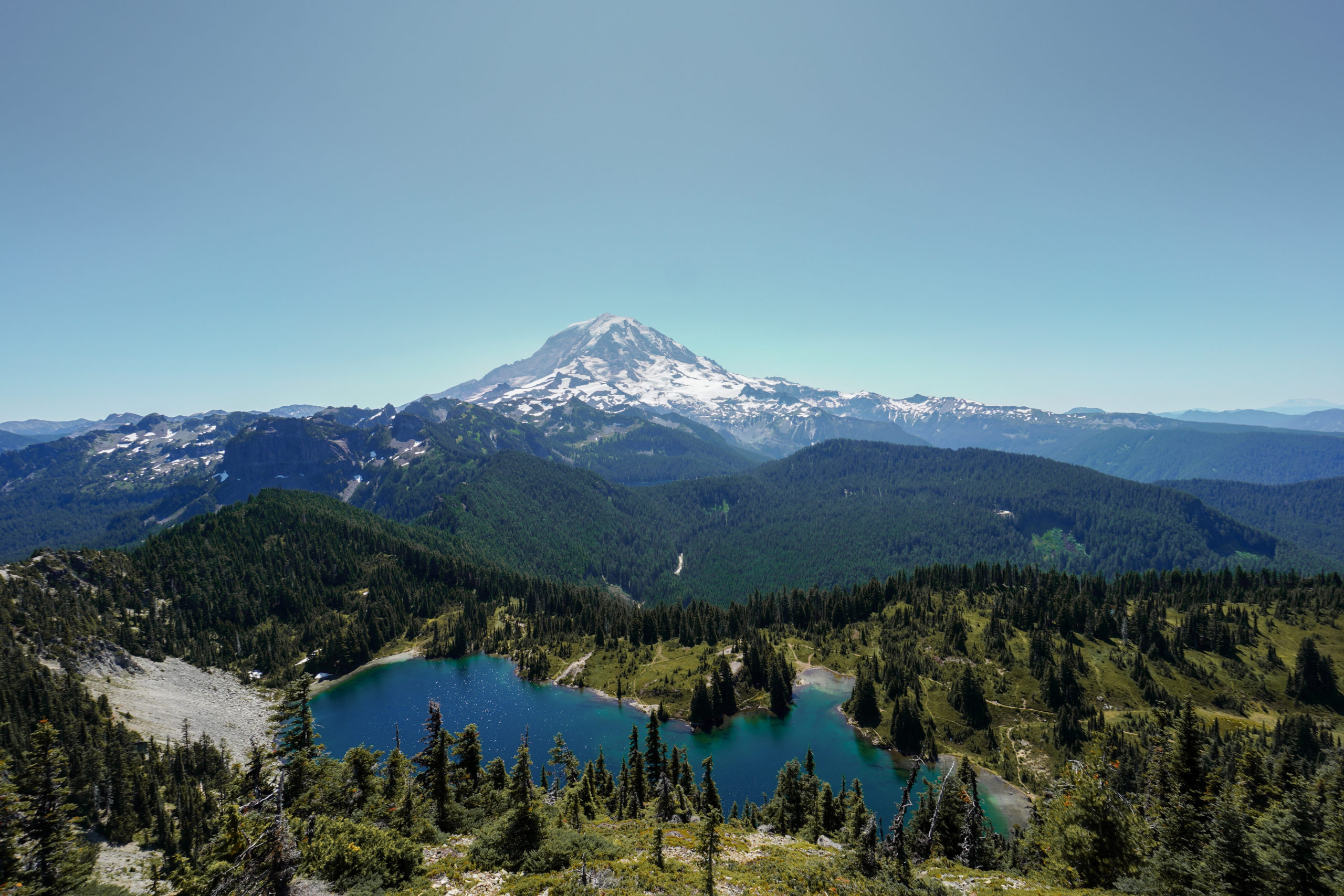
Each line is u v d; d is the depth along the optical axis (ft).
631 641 637.30
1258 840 136.36
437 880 137.69
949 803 230.48
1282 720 374.84
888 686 490.49
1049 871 177.37
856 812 255.50
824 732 465.06
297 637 633.61
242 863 113.70
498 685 572.51
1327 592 563.48
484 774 241.76
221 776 334.44
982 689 470.39
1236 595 604.49
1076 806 175.94
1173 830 163.63
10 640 420.36
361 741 457.27
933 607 605.31
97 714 351.87
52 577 546.67
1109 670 474.08
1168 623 535.19
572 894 125.70
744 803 362.53
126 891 177.88
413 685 572.92
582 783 278.87
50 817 160.45
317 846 131.13
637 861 156.04
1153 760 211.00
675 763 324.60
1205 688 452.76
